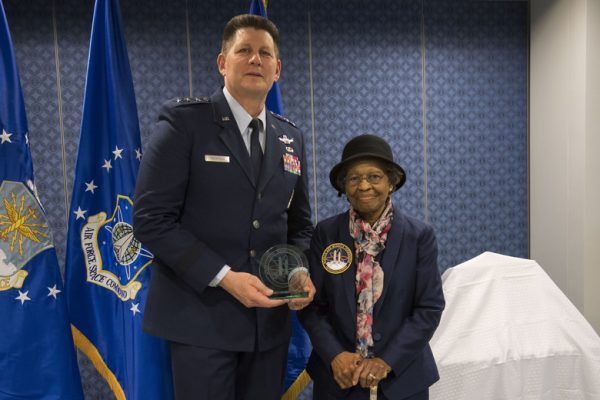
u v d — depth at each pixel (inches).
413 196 132.0
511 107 135.0
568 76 121.3
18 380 71.6
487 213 135.7
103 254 78.2
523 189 137.0
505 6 132.5
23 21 113.7
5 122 73.2
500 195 135.9
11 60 74.3
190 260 56.7
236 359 62.5
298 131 70.4
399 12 128.0
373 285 62.2
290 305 59.6
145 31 118.3
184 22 119.6
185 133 58.9
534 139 133.7
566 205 124.0
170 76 119.8
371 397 59.4
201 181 59.3
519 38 133.8
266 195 61.7
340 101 127.1
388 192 64.7
